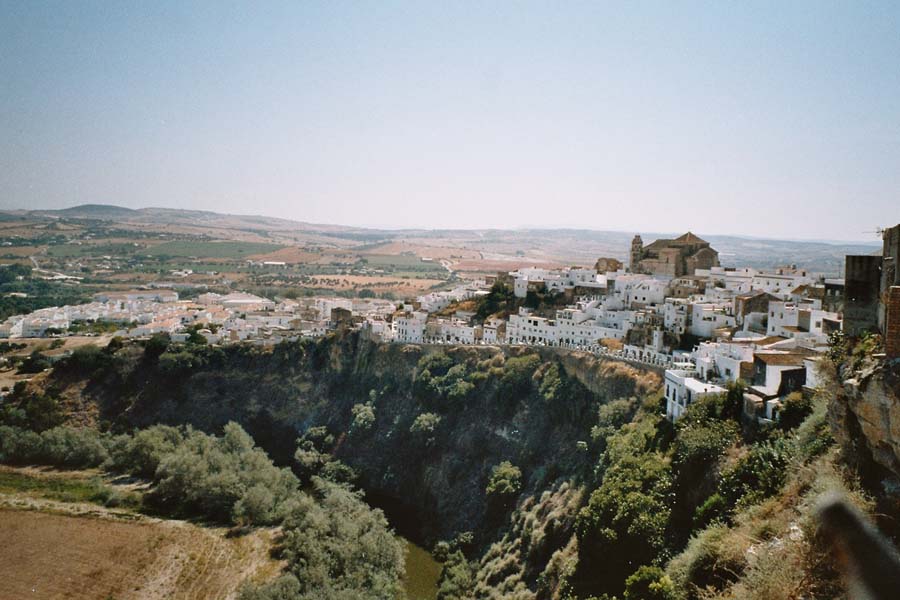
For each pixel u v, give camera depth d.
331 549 115.12
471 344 199.38
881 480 45.78
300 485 176.50
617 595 77.25
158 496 147.38
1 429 171.25
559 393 158.75
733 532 60.56
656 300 193.25
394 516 157.50
